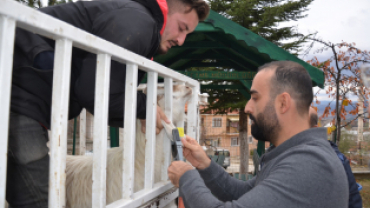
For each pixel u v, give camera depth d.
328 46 5.25
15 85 1.15
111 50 1.09
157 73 1.50
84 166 1.73
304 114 1.24
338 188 1.03
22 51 1.17
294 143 1.17
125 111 1.28
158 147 1.72
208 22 3.19
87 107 1.29
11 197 1.19
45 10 1.36
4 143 0.72
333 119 5.52
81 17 1.35
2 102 0.71
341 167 1.11
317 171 1.02
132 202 1.25
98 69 1.10
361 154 7.20
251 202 1.02
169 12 1.74
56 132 0.89
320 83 3.17
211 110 9.09
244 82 3.92
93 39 0.99
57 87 0.89
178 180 1.33
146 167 1.47
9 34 0.71
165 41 1.84
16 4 0.71
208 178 1.64
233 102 8.52
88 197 1.64
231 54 4.15
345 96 5.48
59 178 0.89
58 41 0.89
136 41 1.29
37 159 1.17
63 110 0.90
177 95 1.77
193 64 4.83
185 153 1.67
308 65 3.15
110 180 1.64
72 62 1.31
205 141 9.98
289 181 1.02
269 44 3.15
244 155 9.05
